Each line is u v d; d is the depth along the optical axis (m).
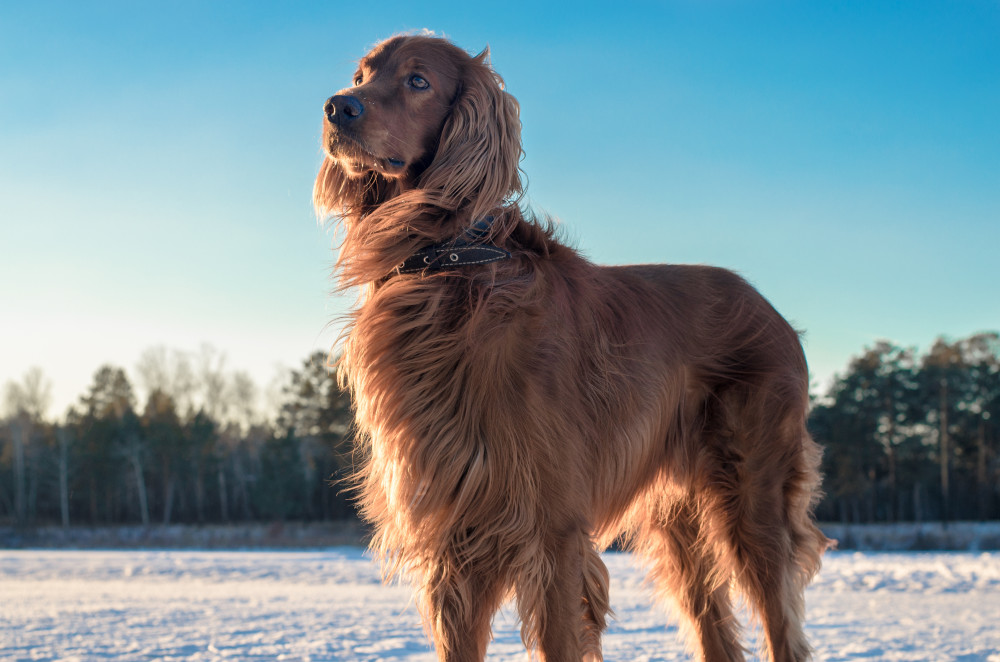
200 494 61.62
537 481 2.78
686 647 3.83
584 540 2.86
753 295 3.76
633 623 7.48
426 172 3.01
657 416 3.35
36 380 66.38
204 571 16.66
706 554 3.72
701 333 3.56
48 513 65.88
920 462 56.25
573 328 3.01
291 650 5.72
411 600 2.98
